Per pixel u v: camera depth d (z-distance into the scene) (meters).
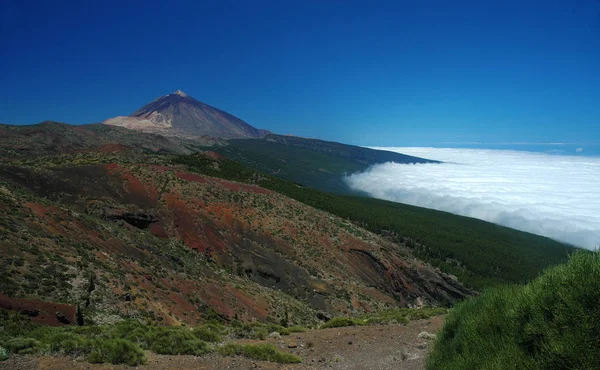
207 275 32.84
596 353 5.43
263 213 58.81
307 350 13.20
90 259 22.25
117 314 17.75
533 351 6.58
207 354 11.24
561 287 6.36
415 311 23.78
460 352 8.91
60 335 10.09
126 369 9.11
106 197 47.25
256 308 29.61
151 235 42.41
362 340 14.68
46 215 25.95
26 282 16.41
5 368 8.09
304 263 50.25
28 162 59.38
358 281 52.81
